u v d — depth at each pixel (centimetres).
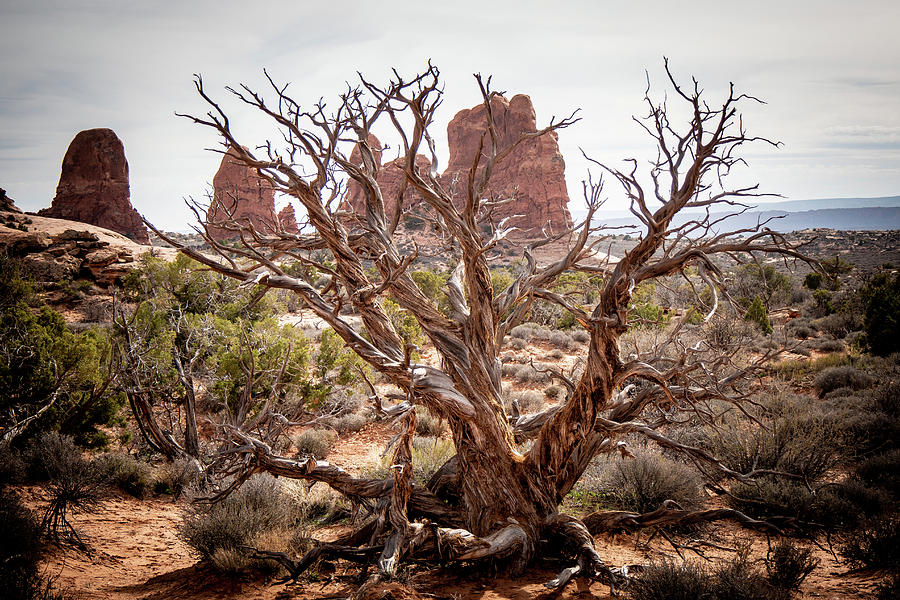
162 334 1540
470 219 660
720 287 549
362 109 721
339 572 679
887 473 915
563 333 2959
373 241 718
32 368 1159
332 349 1598
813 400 1400
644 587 540
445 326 711
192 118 592
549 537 676
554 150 12612
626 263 577
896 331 1967
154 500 1031
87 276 4247
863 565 639
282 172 634
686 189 551
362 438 1532
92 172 11875
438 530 615
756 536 770
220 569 656
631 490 854
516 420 800
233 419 1319
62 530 781
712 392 746
